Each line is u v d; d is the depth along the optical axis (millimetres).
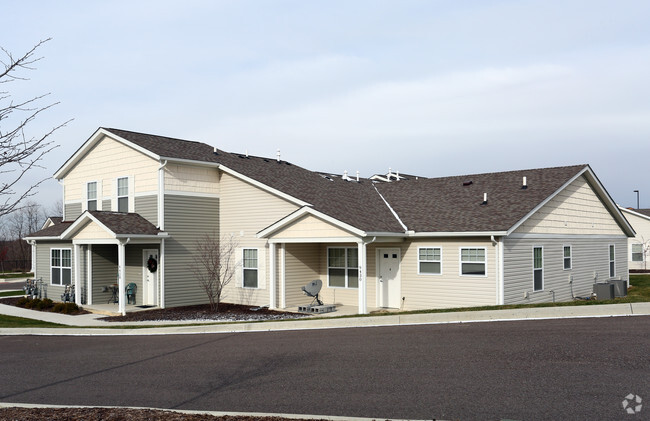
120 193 23688
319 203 21062
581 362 9406
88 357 12438
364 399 8039
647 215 41688
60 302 24172
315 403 7961
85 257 23719
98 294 23656
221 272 23531
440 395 8039
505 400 7660
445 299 19438
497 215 19266
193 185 23047
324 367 10164
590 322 12898
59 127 7008
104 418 7137
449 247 19406
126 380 9953
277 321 15953
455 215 20359
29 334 16688
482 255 18656
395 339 12406
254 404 8047
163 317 19719
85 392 9172
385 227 19828
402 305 20500
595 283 24250
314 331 14469
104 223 20812
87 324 18750
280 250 21484
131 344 14031
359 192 25609
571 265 22531
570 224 22562
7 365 11789
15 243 60719
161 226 21844
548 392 7918
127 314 20750
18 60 6648
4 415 7297
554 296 21109
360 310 18719
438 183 24719
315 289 21047
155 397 8680
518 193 21016
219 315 19859
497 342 11312
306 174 26984
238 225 23266
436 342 11734
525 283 19391
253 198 22797
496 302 18203
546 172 22500
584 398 7586
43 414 7363
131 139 23031
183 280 22547
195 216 23047
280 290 21359
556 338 11328
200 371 10398
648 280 31719
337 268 22422
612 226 26625
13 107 6633
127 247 24234
